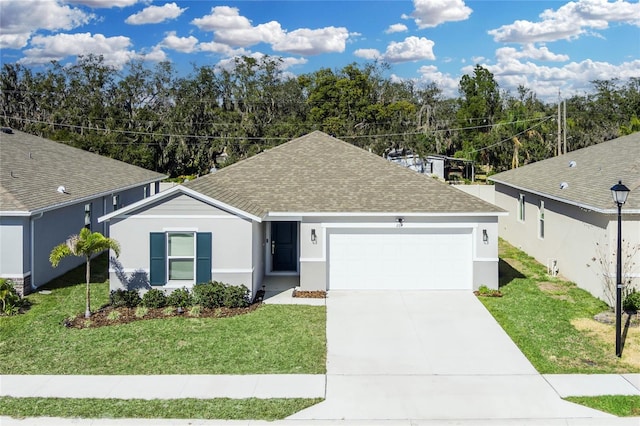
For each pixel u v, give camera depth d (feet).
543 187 71.61
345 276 58.39
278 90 209.97
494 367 37.78
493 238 57.16
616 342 39.55
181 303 50.70
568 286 60.44
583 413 30.91
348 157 67.10
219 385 34.65
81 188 68.95
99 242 47.09
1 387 34.24
